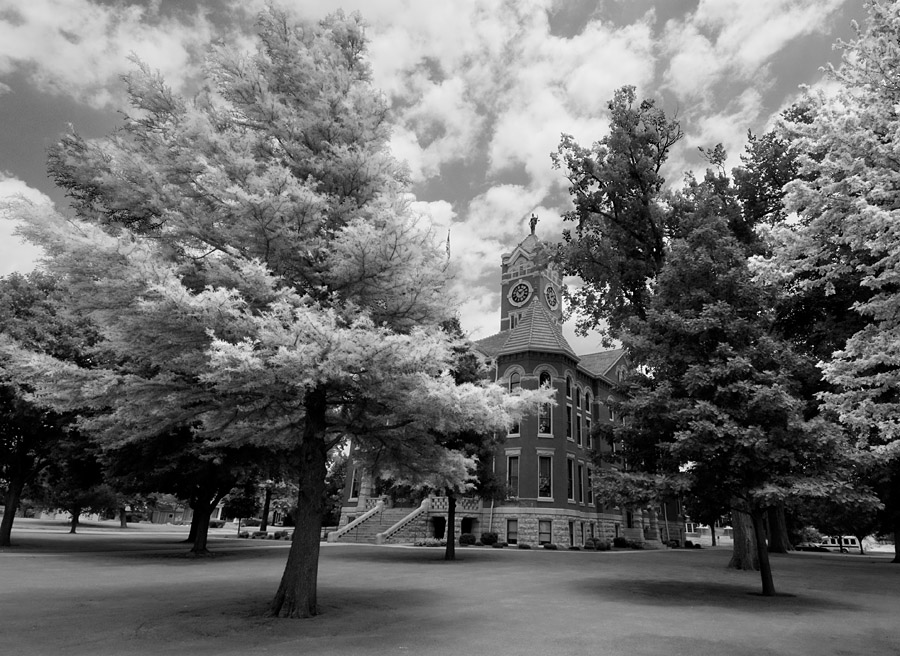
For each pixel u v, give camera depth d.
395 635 8.57
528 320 43.12
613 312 27.67
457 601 12.14
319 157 11.07
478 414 9.91
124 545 29.44
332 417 11.77
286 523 71.81
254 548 29.48
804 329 19.00
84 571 16.70
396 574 17.48
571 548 36.22
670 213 25.94
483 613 10.68
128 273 7.99
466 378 22.97
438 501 38.69
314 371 7.84
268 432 12.72
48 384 9.36
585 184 27.14
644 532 46.91
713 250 15.77
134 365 14.30
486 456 24.80
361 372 8.83
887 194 8.73
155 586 13.76
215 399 10.09
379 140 11.67
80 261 8.28
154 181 9.55
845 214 9.63
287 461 23.83
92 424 13.01
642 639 8.66
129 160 9.42
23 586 13.14
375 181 11.16
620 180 25.62
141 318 8.42
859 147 9.56
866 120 9.69
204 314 8.20
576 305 29.17
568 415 41.44
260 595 12.27
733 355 13.84
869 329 9.48
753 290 14.45
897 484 24.02
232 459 22.62
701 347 14.66
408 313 10.94
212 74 10.84
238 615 9.91
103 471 24.77
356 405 10.79
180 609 10.45
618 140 25.34
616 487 13.91
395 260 9.86
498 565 21.47
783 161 22.33
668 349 14.92
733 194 24.61
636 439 14.98
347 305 9.95
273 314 8.55
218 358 7.62
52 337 22.84
